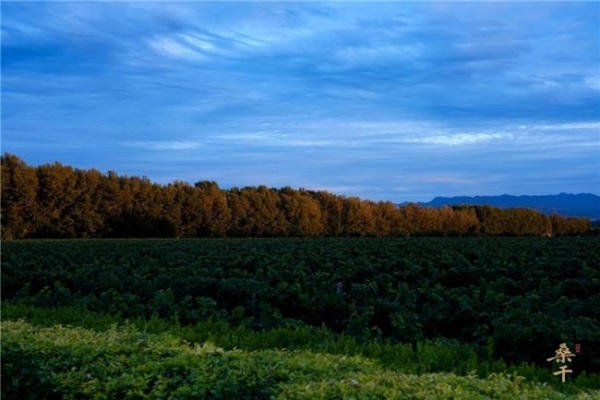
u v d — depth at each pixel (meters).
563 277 18.12
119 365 5.91
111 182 50.34
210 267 17.75
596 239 36.28
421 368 6.86
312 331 9.41
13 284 15.02
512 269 17.45
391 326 10.73
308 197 62.47
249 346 8.33
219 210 56.03
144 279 13.73
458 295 11.95
